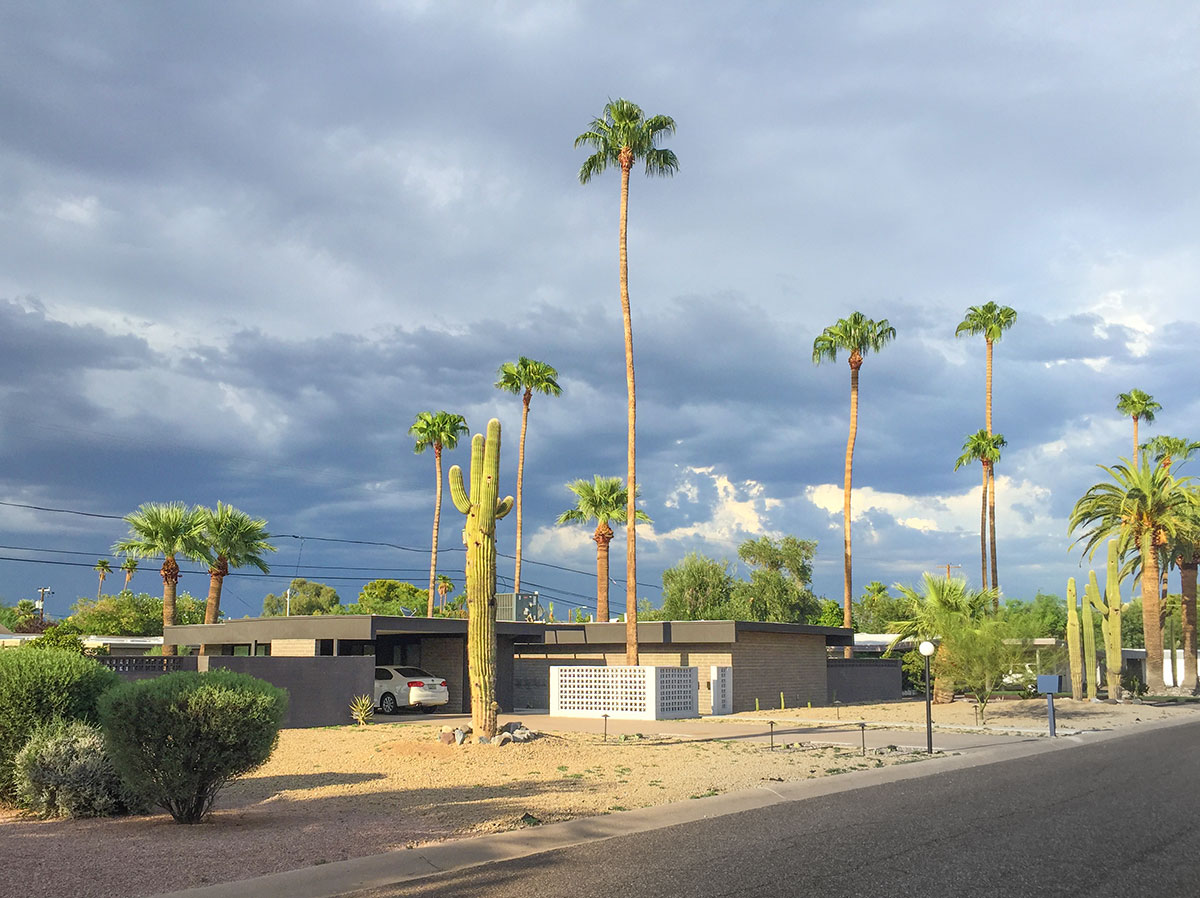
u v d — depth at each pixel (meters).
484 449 19.56
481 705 18.88
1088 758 19.12
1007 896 7.50
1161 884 7.90
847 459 49.59
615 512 51.41
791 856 9.16
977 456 61.53
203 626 33.56
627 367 34.09
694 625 32.69
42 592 68.00
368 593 99.62
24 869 8.60
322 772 15.84
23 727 12.46
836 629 37.28
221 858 9.17
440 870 9.00
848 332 50.19
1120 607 40.03
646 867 8.77
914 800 13.11
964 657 28.23
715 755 18.44
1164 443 63.84
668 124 35.22
